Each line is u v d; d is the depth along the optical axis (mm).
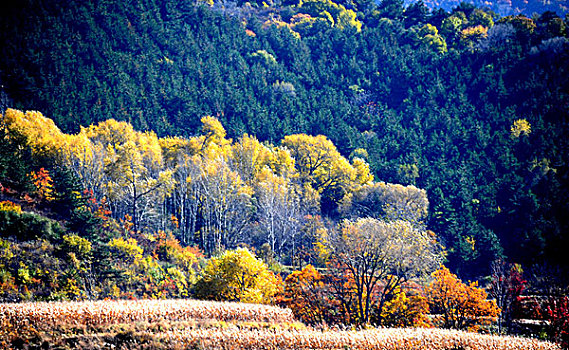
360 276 45812
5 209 45344
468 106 137750
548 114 123875
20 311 26359
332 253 47750
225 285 42719
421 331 30500
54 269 40656
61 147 80875
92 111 117625
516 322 44406
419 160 116812
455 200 97188
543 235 78375
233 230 77562
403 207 84562
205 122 116562
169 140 107750
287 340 26781
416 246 45938
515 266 63875
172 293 45938
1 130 68750
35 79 119438
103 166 80312
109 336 25922
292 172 102562
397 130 133500
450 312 44062
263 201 83688
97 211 57906
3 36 126188
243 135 117000
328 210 97375
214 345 25703
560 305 44156
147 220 73000
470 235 84688
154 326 27531
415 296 43406
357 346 27453
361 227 45844
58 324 26547
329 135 133500
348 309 41969
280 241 76312
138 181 78750
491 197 95938
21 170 57094
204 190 82688
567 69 135375
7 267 38625
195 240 76688
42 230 44969
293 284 45594
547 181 94562
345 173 102688
